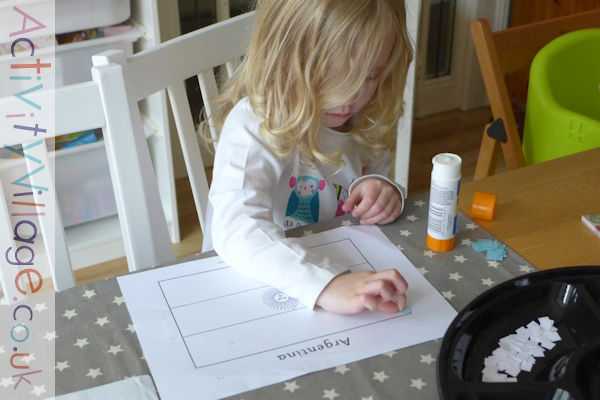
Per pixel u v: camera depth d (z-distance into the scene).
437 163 0.85
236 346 0.74
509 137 1.57
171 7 2.24
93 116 0.96
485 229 0.93
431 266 0.86
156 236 1.07
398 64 1.05
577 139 1.55
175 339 0.75
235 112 1.06
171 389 0.68
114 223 2.17
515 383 0.65
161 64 1.05
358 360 0.72
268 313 0.79
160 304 0.80
